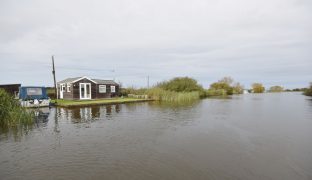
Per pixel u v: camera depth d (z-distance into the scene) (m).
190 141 12.89
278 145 12.08
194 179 7.90
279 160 9.78
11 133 14.65
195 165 9.18
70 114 23.19
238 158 10.03
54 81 33.72
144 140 13.06
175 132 15.19
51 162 9.51
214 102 42.19
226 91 86.44
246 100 49.16
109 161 9.63
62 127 16.59
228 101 45.41
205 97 62.94
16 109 17.20
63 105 28.48
